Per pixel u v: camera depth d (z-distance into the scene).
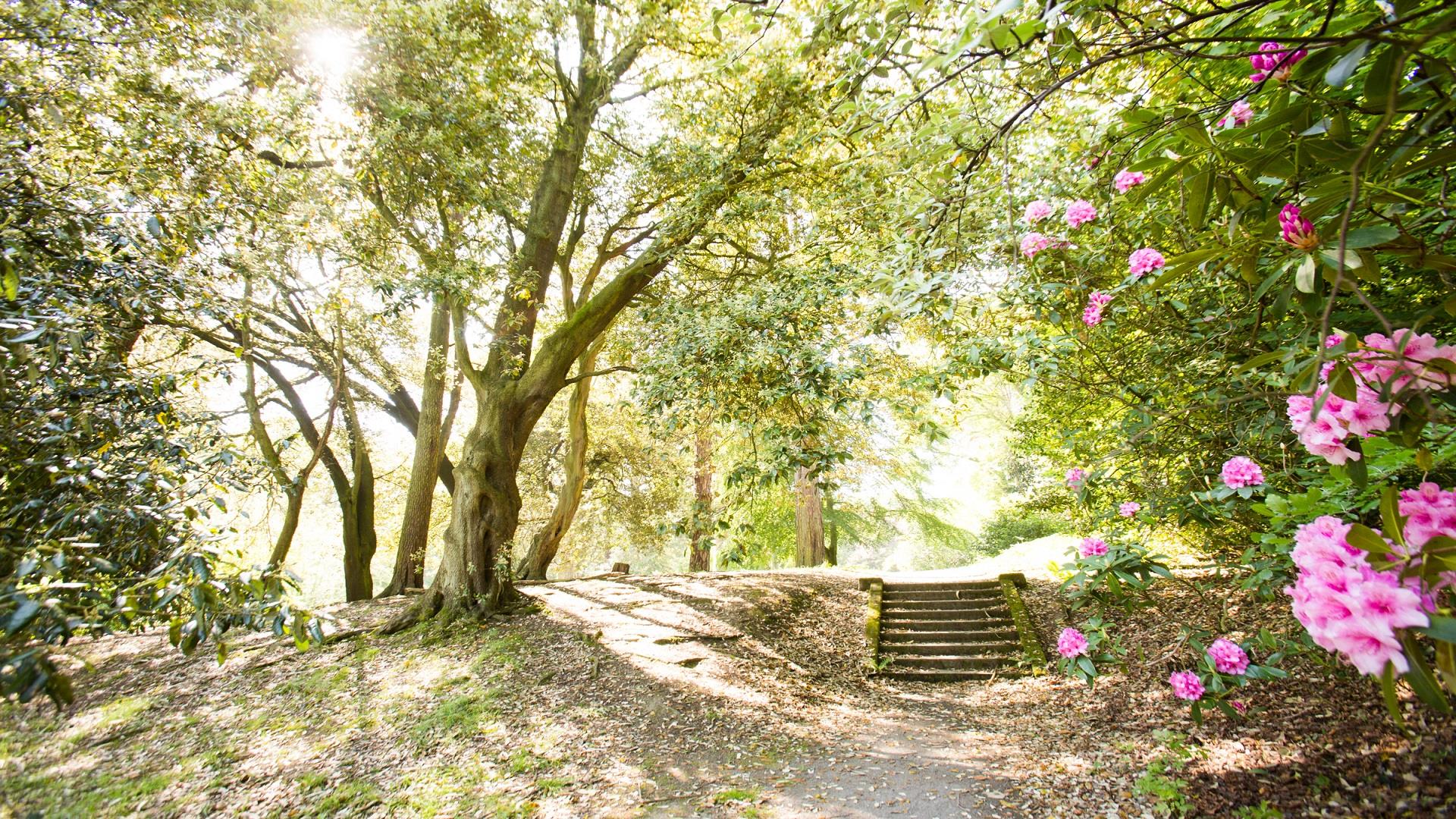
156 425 2.86
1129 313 3.71
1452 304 1.09
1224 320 3.33
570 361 9.95
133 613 1.98
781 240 8.70
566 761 5.56
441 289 7.57
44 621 1.60
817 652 8.93
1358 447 1.23
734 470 5.84
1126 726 5.38
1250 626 5.87
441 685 7.04
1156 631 6.89
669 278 9.91
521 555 17.98
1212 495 2.94
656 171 8.64
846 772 5.30
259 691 7.09
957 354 3.86
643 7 7.85
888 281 3.18
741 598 10.81
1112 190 3.29
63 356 2.36
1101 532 4.36
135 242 3.31
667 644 8.35
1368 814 3.28
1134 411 3.78
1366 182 1.32
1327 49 1.29
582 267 13.45
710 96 8.12
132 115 5.77
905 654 8.87
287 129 7.07
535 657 7.72
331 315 9.66
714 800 4.86
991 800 4.54
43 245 2.65
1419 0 1.18
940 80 2.43
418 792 5.08
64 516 2.06
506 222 9.18
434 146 7.27
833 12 2.61
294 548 18.42
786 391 5.82
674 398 6.58
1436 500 1.10
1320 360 1.11
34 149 3.35
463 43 7.28
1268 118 1.42
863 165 5.11
